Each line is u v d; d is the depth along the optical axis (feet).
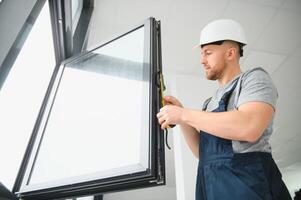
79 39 6.47
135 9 7.43
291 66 9.85
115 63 4.31
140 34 4.17
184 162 7.86
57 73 4.88
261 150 3.02
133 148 2.91
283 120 13.09
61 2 4.61
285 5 7.63
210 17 7.77
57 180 3.10
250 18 7.93
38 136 3.82
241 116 2.79
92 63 4.69
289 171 21.61
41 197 3.22
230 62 3.78
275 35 8.51
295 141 15.70
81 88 4.35
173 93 9.61
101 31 8.05
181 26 7.98
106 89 4.03
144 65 3.51
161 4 7.34
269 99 2.96
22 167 3.54
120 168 2.77
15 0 3.21
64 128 3.81
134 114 3.26
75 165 3.21
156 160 2.72
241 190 2.68
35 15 3.61
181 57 9.16
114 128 3.32
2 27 2.98
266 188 2.71
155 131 2.90
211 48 3.80
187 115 3.00
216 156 3.06
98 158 3.11
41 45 4.49
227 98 3.41
